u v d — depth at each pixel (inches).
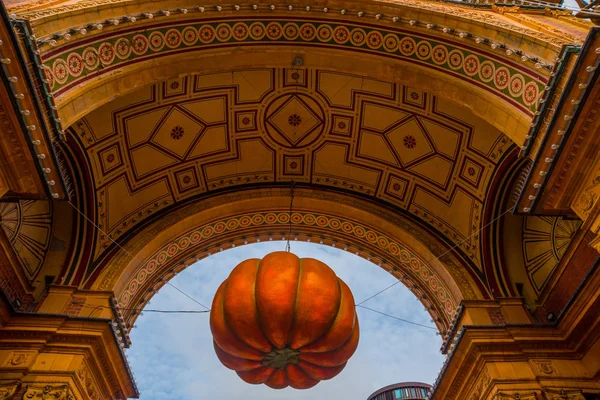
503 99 239.8
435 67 275.7
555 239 322.0
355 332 245.9
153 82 273.3
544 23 246.2
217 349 246.4
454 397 294.7
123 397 300.4
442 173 361.1
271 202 392.5
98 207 334.3
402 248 373.1
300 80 346.3
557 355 268.2
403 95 339.6
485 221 339.0
